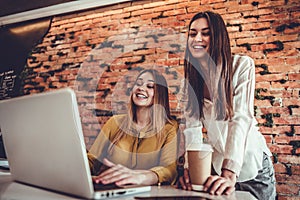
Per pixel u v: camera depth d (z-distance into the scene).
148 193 1.35
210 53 2.01
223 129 1.92
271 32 1.87
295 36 1.81
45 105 1.08
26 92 2.71
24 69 2.75
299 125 1.76
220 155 1.90
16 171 1.33
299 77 1.78
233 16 1.98
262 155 1.82
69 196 1.11
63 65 2.55
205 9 2.06
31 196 1.12
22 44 2.79
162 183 1.73
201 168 1.54
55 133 1.08
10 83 2.79
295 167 1.75
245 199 1.45
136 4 2.29
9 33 2.87
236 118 1.90
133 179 1.56
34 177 1.24
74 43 2.53
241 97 1.90
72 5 2.55
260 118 1.85
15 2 2.78
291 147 1.77
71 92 1.01
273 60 1.85
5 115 1.25
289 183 1.76
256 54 1.89
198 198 1.32
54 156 1.11
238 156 1.86
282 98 1.81
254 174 1.82
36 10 2.72
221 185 1.66
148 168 2.06
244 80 1.91
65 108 1.03
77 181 1.06
